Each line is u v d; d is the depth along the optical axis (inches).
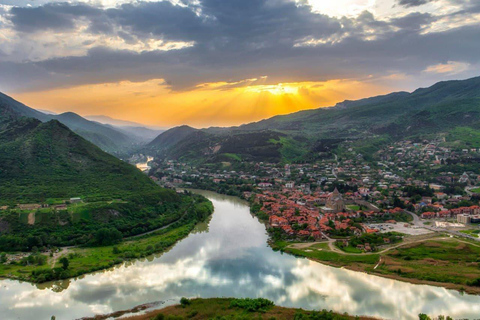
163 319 5595.5
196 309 5994.1
